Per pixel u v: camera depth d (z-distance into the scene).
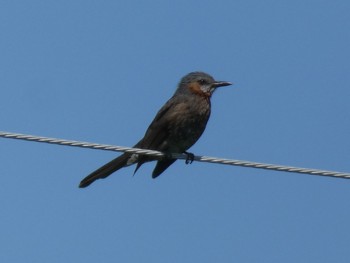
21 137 12.38
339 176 12.73
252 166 13.02
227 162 13.22
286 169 12.88
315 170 12.74
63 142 12.62
